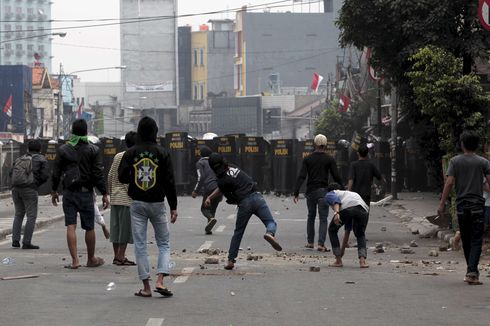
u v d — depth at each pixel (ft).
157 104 636.07
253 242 71.31
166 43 636.89
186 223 90.33
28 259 56.65
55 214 99.76
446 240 73.31
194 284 44.62
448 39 98.78
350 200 53.16
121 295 40.75
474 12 96.58
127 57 636.07
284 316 35.86
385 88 130.11
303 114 552.82
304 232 81.51
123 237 52.80
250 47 646.33
